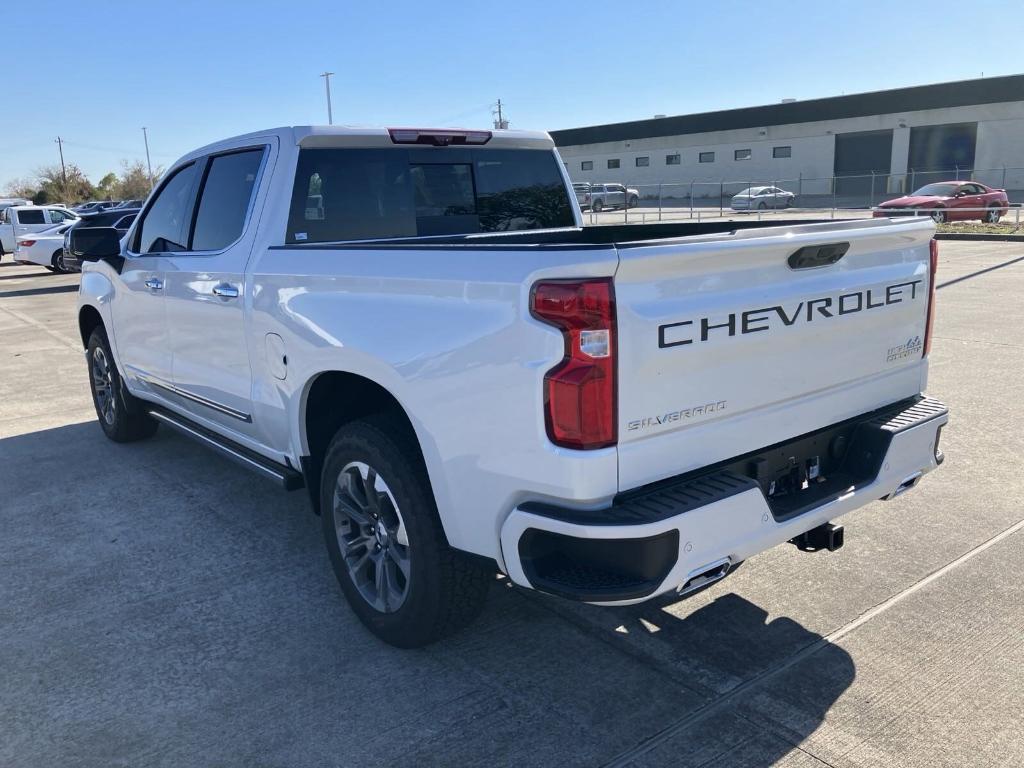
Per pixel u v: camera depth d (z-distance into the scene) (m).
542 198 4.95
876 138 44.50
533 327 2.52
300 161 3.97
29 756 2.79
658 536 2.48
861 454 3.30
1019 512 4.57
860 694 3.03
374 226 4.22
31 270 25.72
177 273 4.56
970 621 3.49
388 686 3.15
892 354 3.43
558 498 2.56
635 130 52.47
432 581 3.12
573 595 2.54
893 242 3.33
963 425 6.14
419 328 2.92
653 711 2.97
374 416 3.34
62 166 91.44
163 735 2.89
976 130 41.16
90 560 4.29
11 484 5.45
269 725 2.94
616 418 2.49
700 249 2.57
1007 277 14.42
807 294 2.95
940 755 2.71
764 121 47.44
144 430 6.24
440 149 4.46
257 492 5.24
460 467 2.83
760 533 2.77
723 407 2.76
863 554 4.13
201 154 4.64
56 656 3.39
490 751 2.78
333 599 3.85
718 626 3.52
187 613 3.73
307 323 3.46
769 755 2.73
